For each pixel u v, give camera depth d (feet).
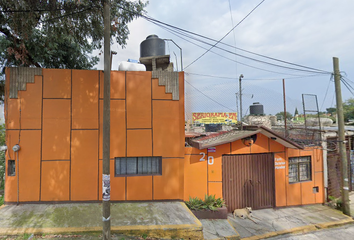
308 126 33.22
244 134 24.53
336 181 31.78
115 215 18.99
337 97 27.81
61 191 21.13
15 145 20.43
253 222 22.75
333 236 20.93
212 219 22.16
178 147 23.03
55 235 15.78
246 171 25.73
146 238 16.67
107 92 14.51
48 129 21.29
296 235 20.92
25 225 16.67
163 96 23.11
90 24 23.49
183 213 19.86
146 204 21.70
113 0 22.75
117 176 21.94
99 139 21.91
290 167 28.32
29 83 21.21
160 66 28.17
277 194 26.71
